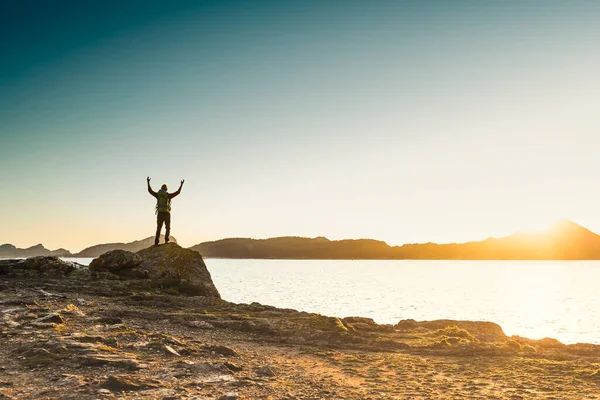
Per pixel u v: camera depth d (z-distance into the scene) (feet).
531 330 211.20
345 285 545.44
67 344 39.06
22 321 49.34
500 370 42.55
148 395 28.60
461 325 68.54
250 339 53.72
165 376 33.04
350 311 268.82
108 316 58.54
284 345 51.70
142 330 50.49
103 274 87.66
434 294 426.10
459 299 375.25
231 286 486.79
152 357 38.83
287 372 38.81
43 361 34.76
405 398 32.55
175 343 44.47
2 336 42.34
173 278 89.71
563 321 243.81
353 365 43.39
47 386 29.48
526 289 517.14
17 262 89.71
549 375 40.78
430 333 61.05
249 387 32.50
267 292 410.72
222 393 30.32
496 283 629.92
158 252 96.07
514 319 250.78
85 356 35.73
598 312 288.10
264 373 37.06
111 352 38.32
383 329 63.52
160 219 99.76
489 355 49.26
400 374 40.34
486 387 36.40
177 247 97.40
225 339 52.70
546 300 380.58
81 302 65.10
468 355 49.21
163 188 100.58
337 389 34.14
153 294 79.56
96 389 28.89
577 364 45.37
